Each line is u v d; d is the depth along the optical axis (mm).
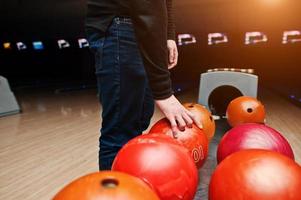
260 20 6445
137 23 658
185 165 642
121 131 804
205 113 1189
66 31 7078
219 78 1984
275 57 7027
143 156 626
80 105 3814
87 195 460
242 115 1716
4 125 2678
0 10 6840
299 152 1719
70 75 8570
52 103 4105
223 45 6965
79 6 6648
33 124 2709
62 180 1449
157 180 604
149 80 694
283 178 559
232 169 601
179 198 620
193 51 7168
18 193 1325
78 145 2014
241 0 6188
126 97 775
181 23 6402
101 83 781
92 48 792
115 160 657
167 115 726
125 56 751
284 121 2584
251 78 1928
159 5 654
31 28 7070
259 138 859
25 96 5094
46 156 1807
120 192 466
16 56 8164
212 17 6320
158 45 662
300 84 6082
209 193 633
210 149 1423
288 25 6500
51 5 6727
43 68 8508
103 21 756
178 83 6695
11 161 1735
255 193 551
